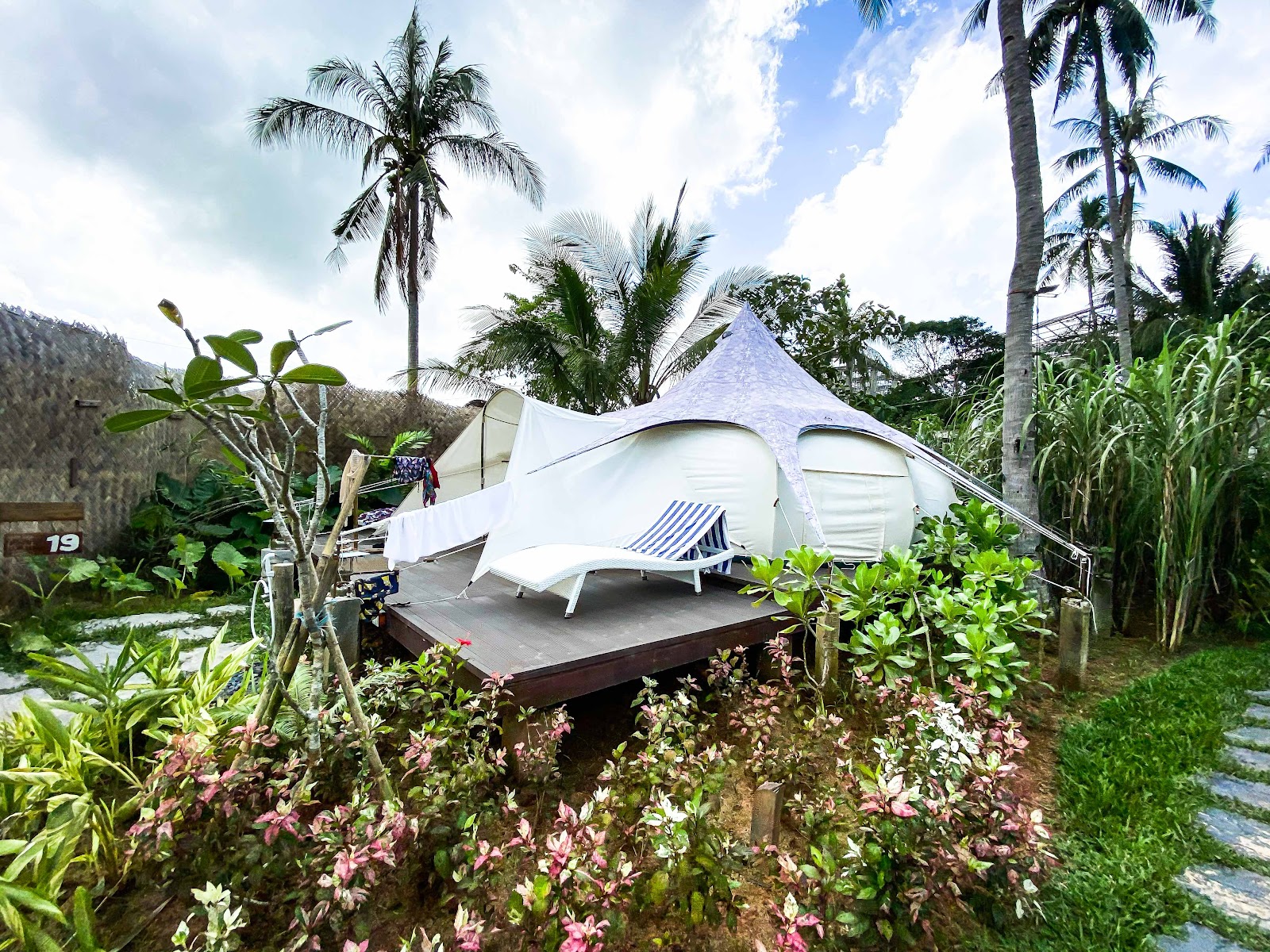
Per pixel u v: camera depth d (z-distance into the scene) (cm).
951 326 2356
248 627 561
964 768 221
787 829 254
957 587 505
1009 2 565
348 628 338
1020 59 561
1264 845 255
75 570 582
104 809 221
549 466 565
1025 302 555
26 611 559
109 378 659
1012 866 204
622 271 1330
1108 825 265
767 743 293
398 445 924
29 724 257
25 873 194
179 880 196
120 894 211
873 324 1777
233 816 194
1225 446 488
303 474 877
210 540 761
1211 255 1988
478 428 731
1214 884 234
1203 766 311
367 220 1399
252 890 185
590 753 330
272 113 1231
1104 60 1375
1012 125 565
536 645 340
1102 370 615
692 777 243
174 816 195
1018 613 368
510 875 212
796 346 1636
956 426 832
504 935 196
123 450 685
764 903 216
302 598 227
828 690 357
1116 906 220
